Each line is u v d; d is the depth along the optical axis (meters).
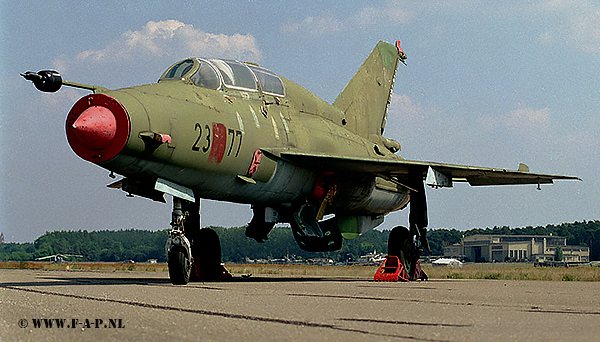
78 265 40.84
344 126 16.20
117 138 8.89
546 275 20.03
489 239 131.25
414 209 13.96
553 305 6.56
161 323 4.44
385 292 8.34
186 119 10.14
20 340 3.71
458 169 13.11
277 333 4.02
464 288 9.99
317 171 13.59
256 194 12.38
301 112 14.09
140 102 9.41
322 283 11.11
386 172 13.99
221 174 11.12
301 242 14.58
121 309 5.38
